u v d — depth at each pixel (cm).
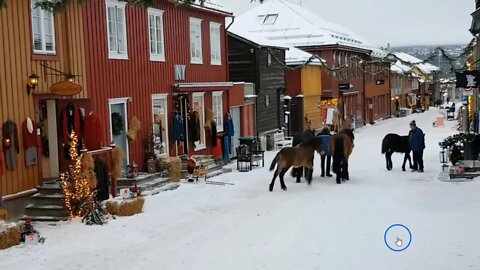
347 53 4953
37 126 1536
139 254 1113
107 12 1878
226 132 2692
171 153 2280
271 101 3369
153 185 1861
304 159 1858
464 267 919
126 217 1446
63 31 1666
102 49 1842
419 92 8700
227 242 1174
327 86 4522
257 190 1833
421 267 937
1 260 1095
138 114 2055
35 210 1488
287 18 4934
